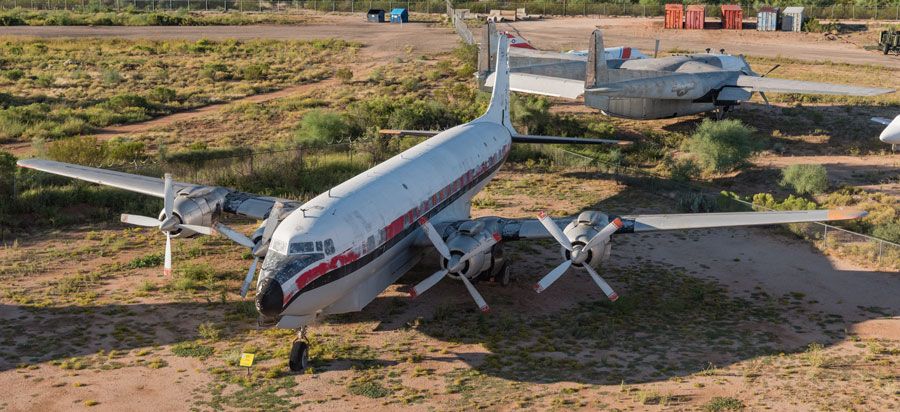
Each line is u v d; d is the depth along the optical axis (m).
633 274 27.16
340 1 144.75
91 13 127.94
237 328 22.09
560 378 19.19
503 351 20.80
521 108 52.44
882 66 78.75
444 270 21.64
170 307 23.44
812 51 89.94
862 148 47.72
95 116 54.69
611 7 128.12
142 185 27.39
